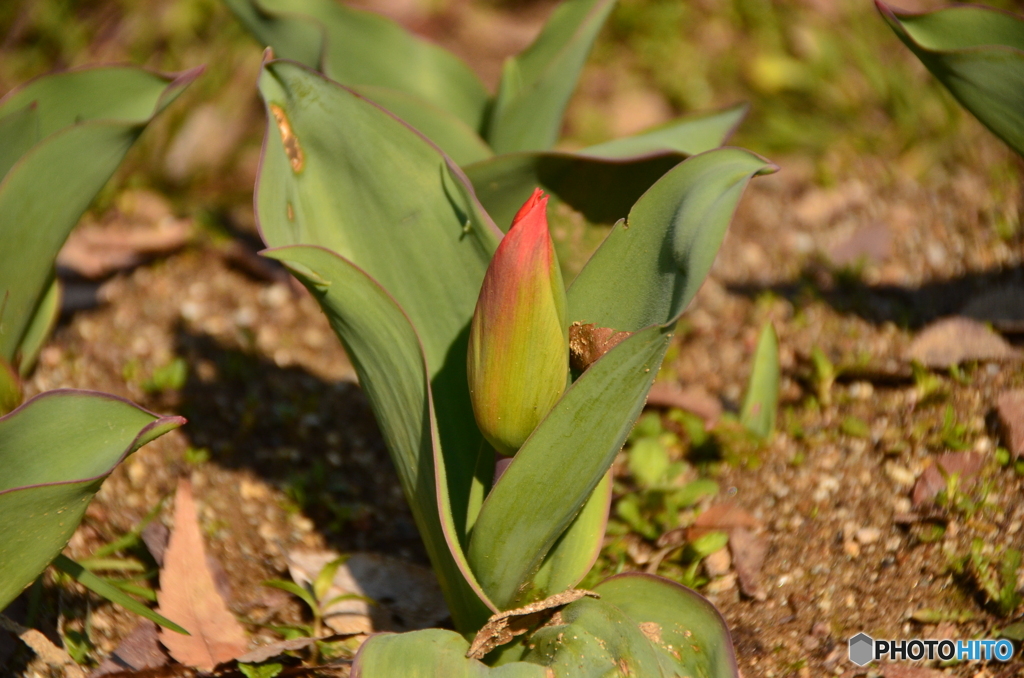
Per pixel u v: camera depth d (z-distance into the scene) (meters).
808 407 0.84
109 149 0.76
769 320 0.83
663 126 0.78
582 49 0.79
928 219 0.92
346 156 0.74
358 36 0.81
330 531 0.82
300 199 0.74
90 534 0.80
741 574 0.79
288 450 0.84
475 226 0.73
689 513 0.81
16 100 0.77
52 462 0.72
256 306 0.90
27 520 0.72
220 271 0.92
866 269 0.90
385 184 0.74
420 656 0.73
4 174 0.77
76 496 0.72
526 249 0.71
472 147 0.79
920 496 0.80
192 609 0.77
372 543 0.81
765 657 0.77
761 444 0.83
